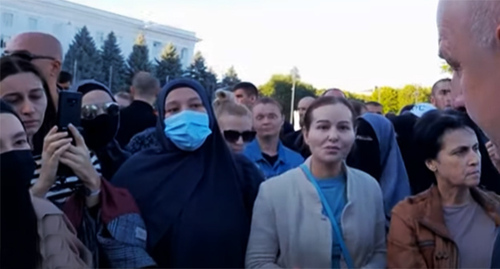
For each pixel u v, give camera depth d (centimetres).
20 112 171
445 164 191
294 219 194
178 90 212
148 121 343
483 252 186
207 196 196
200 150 207
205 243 189
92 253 168
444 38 84
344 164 206
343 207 196
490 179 220
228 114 288
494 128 79
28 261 128
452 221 192
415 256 188
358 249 191
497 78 77
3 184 124
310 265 191
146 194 196
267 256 194
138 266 171
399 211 196
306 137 210
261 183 209
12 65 175
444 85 308
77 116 177
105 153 235
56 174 168
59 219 147
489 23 76
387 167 260
